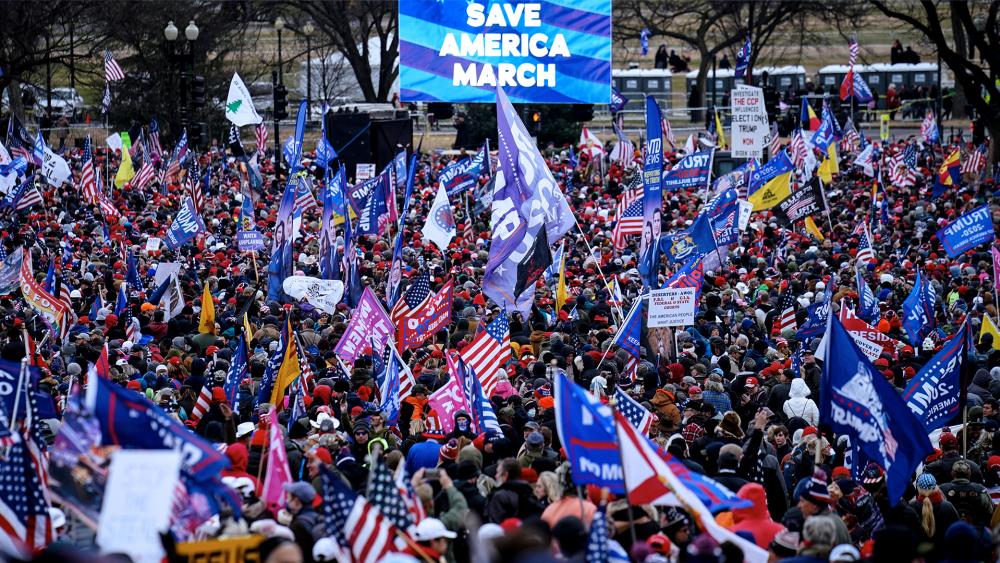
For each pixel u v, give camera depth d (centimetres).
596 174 9175
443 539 1521
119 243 5519
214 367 2959
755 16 14225
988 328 3459
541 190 3288
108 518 1202
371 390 2942
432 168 9294
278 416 2548
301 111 4241
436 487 1948
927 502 2053
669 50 16150
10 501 1542
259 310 3969
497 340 2930
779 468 2222
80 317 4072
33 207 6938
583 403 1606
